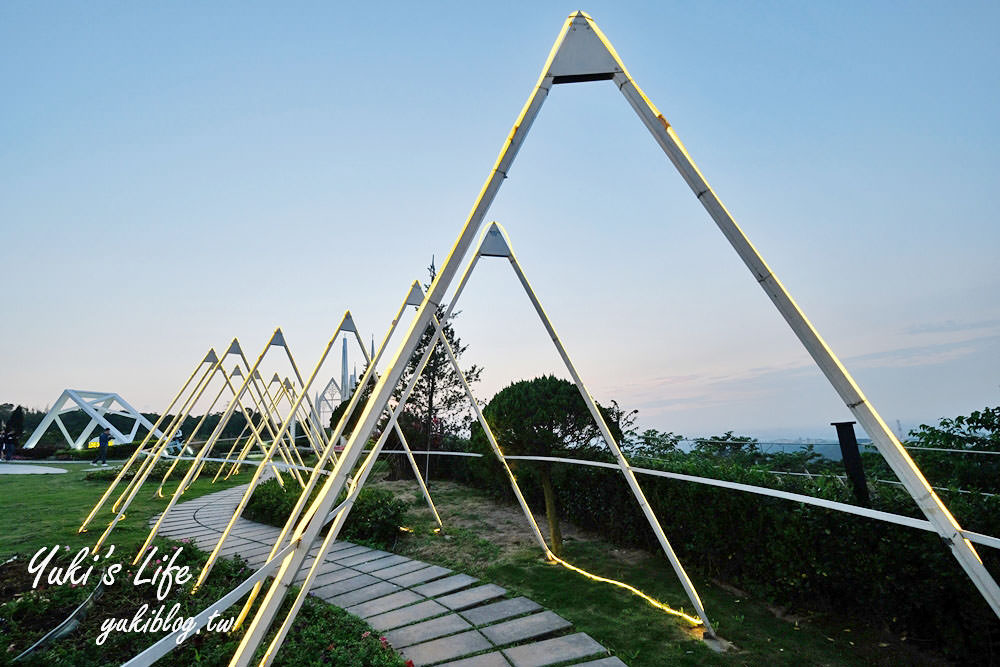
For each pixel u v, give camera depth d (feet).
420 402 44.34
